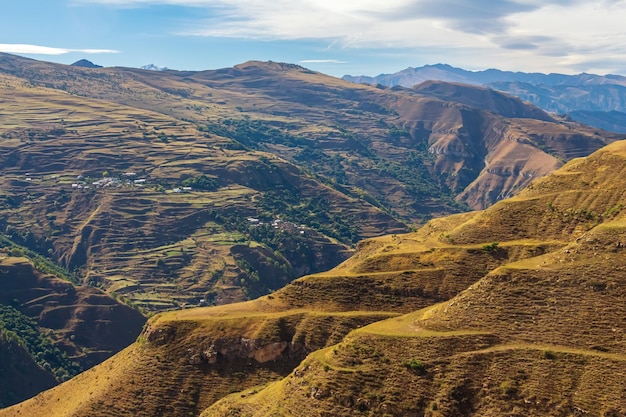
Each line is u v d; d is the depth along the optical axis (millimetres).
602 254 102375
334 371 96750
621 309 92500
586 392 82188
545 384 84812
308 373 100688
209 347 133000
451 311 104125
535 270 104000
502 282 104438
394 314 129750
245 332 133250
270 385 118062
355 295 137875
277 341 130125
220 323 136625
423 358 93938
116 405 128375
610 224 108562
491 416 84062
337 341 125438
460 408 86750
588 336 90750
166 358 134625
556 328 93688
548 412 82125
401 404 89562
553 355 87938
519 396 84812
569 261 104375
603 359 85125
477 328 98312
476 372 89562
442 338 96188
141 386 130500
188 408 125312
